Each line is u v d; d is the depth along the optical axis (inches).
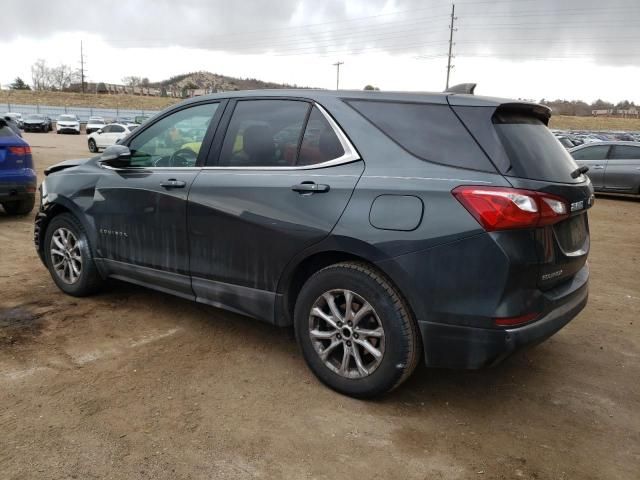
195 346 152.3
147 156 164.1
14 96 3115.2
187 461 101.7
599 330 176.9
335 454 105.7
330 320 125.6
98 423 112.7
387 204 114.7
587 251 133.0
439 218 109.0
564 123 3154.5
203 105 155.3
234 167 142.1
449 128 116.0
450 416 121.3
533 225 106.5
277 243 130.0
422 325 113.1
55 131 1859.0
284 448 106.9
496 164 109.3
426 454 106.9
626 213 464.1
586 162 574.9
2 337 152.6
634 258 287.4
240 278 139.0
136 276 166.2
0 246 255.6
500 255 104.7
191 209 146.1
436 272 109.6
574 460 107.0
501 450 109.3
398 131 120.8
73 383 128.9
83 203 176.4
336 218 120.3
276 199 130.3
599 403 129.8
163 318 172.1
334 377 126.7
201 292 148.9
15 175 299.4
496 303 106.1
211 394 126.3
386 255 113.7
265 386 130.8
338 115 128.1
